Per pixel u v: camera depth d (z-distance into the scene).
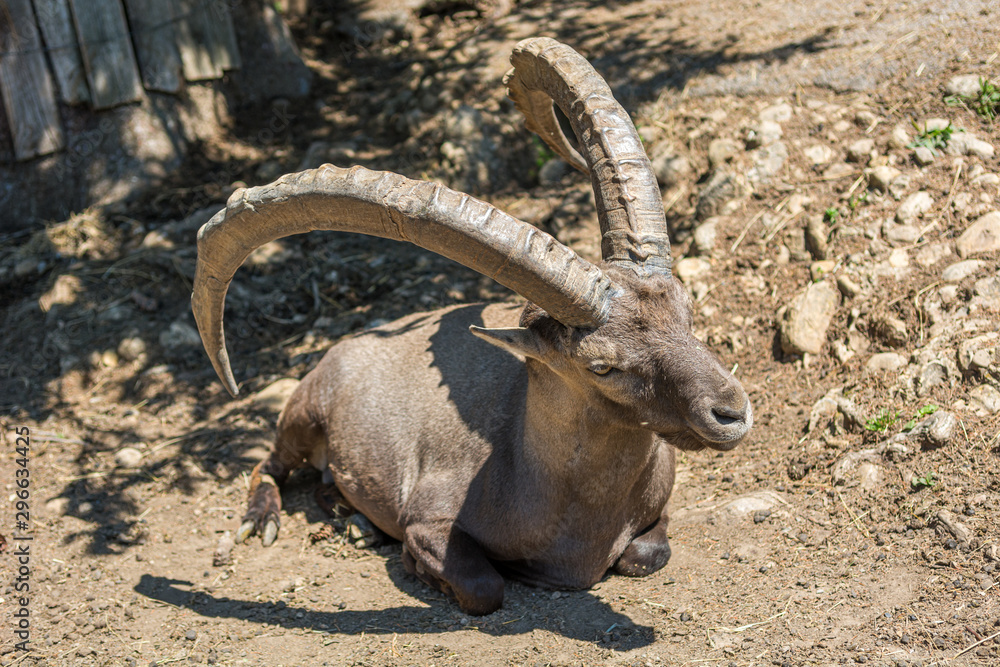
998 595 3.45
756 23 7.94
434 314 5.35
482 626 3.97
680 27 8.30
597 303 3.34
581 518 4.01
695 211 6.66
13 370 6.79
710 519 4.53
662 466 4.25
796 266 5.95
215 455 5.85
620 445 3.77
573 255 3.34
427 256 7.58
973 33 6.68
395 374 4.98
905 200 5.75
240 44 9.38
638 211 3.58
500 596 4.07
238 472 5.72
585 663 3.57
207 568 4.80
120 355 6.79
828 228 5.93
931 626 3.39
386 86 9.53
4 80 8.19
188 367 6.73
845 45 7.13
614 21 8.85
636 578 4.24
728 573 4.08
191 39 8.90
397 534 4.84
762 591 3.88
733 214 6.39
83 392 6.59
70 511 5.30
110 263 7.59
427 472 4.55
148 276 7.37
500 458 4.25
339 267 7.50
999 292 4.92
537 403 3.91
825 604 3.67
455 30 10.23
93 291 7.27
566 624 3.89
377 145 8.62
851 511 4.26
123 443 6.02
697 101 7.27
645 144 7.22
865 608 3.59
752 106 6.99
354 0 10.86
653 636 3.70
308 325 7.05
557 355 3.54
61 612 4.40
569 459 3.88
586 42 8.51
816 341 5.45
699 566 4.20
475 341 4.87
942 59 6.55
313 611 4.28
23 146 8.26
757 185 6.45
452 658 3.73
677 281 3.51
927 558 3.79
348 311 7.09
